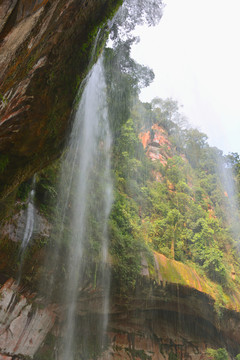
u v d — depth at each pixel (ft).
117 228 57.72
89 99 50.85
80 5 18.72
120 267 51.44
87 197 54.70
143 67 63.10
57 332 46.60
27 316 40.37
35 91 20.52
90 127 55.62
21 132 22.44
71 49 21.24
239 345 72.33
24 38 14.40
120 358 55.16
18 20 12.95
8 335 38.01
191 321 68.54
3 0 11.47
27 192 38.40
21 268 37.73
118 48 57.36
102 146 64.39
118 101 60.80
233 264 93.97
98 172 62.44
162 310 64.80
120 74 60.44
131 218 65.62
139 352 58.39
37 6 13.52
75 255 45.03
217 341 71.26
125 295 53.06
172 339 64.39
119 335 57.36
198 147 142.72
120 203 65.10
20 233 36.65
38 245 38.99
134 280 52.54
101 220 55.42
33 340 41.96
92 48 23.26
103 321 55.16
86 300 49.14
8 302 37.60
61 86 22.31
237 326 70.59
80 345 50.19
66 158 49.73
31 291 40.32
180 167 113.91
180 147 136.46
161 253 70.38
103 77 55.42
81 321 51.24
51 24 16.35
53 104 22.59
